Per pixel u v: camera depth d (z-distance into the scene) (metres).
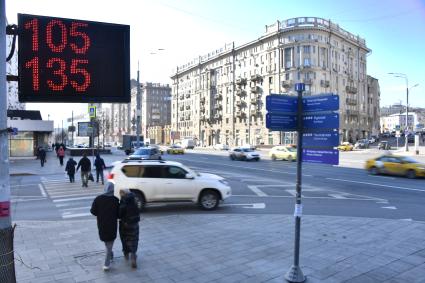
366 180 20.61
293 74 82.69
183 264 6.43
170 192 11.94
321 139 5.50
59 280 5.74
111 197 6.21
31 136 40.16
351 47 95.44
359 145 73.69
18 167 29.38
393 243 7.70
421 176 21.25
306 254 6.94
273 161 37.69
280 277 5.81
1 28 4.05
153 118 156.00
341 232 8.66
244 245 7.59
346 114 91.69
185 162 36.25
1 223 4.07
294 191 16.25
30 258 6.82
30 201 13.98
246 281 5.66
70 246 7.62
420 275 5.92
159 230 9.02
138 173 11.99
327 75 84.31
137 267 6.29
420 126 58.50
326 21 84.94
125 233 6.32
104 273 6.02
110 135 172.75
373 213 11.43
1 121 4.04
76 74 4.97
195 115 122.19
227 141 104.12
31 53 4.77
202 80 117.38
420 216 10.96
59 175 23.61
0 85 4.04
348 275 5.90
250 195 15.24
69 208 12.49
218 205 12.83
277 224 9.62
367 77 107.06
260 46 91.69
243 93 97.38
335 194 15.41
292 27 82.56
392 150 60.00
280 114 5.61
